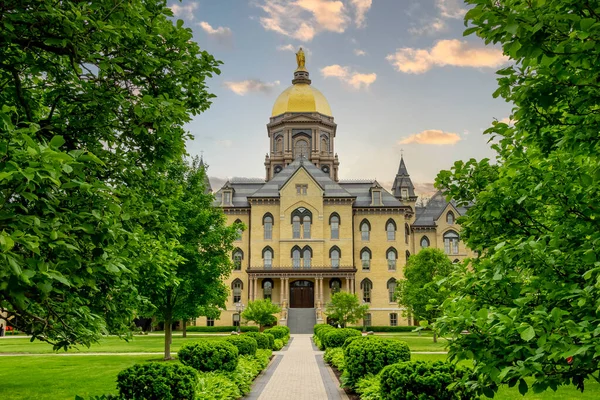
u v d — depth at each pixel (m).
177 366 12.80
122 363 29.00
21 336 65.31
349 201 76.88
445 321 6.57
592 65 5.93
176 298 29.33
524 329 5.52
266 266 75.38
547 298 6.68
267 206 77.06
